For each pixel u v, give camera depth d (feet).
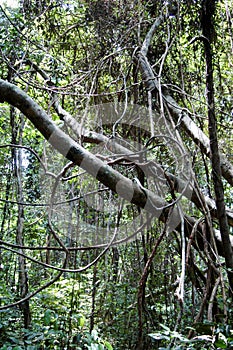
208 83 11.64
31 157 20.93
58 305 13.78
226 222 11.53
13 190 19.81
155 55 15.85
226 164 13.94
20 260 15.38
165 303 14.26
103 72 16.46
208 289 11.43
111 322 14.42
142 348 12.84
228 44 16.29
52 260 20.85
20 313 14.07
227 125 16.75
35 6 16.30
